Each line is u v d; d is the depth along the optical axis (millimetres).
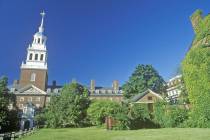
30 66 89812
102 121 40188
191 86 28719
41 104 83688
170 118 30891
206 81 26359
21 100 83688
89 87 98500
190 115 29250
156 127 31219
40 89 86312
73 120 50188
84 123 51844
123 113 29922
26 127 51781
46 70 90438
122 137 18875
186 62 30000
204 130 20750
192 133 18641
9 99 44438
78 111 51594
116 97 94688
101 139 18172
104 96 94750
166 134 19391
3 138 19781
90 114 45625
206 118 25906
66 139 19297
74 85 55344
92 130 31250
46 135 25703
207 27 27766
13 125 45719
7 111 42375
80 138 19844
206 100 26156
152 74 71938
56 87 95625
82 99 53156
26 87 85125
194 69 28359
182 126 29578
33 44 94125
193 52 28750
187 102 38188
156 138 16766
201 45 27719
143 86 69438
